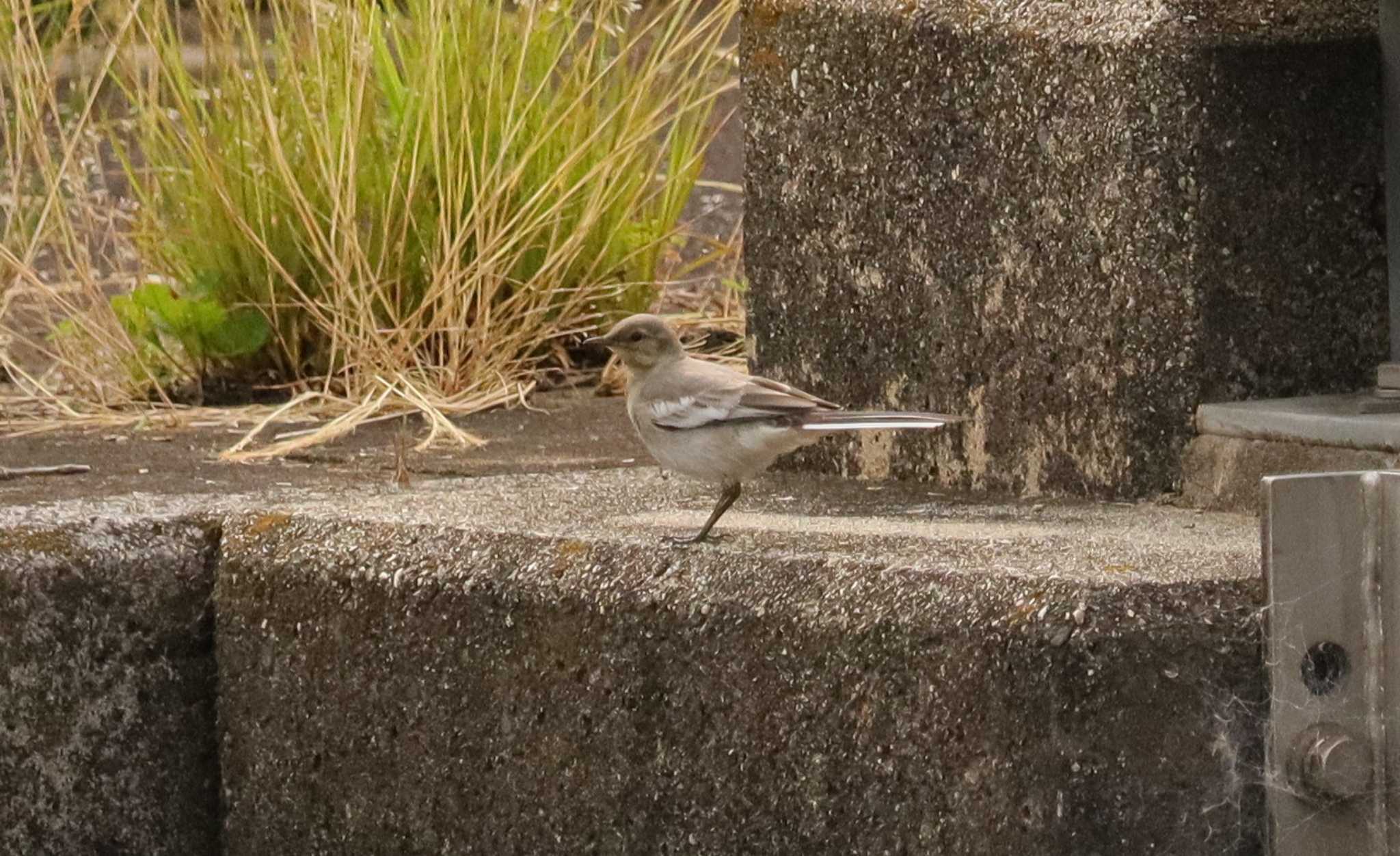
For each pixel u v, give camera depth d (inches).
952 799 271.4
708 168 803.4
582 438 497.4
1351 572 264.1
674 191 624.7
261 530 365.7
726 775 298.5
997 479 388.2
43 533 356.5
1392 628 262.7
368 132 576.7
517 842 327.0
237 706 367.2
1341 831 265.7
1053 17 369.4
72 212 618.8
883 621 279.4
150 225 594.6
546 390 588.7
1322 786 261.9
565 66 622.8
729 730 298.0
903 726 277.0
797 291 425.1
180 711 368.2
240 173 572.7
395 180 555.8
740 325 623.8
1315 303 365.4
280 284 576.1
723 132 813.2
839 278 415.5
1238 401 361.1
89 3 577.0
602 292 593.3
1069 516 346.9
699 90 645.9
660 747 306.5
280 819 362.6
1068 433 373.4
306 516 363.3
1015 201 376.8
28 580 349.4
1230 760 267.4
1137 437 361.7
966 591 274.5
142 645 362.6
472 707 331.0
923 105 391.9
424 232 577.0
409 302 578.6
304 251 569.9
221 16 592.1
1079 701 261.3
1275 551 261.3
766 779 293.9
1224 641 266.5
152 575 362.9
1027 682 263.1
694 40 645.3
